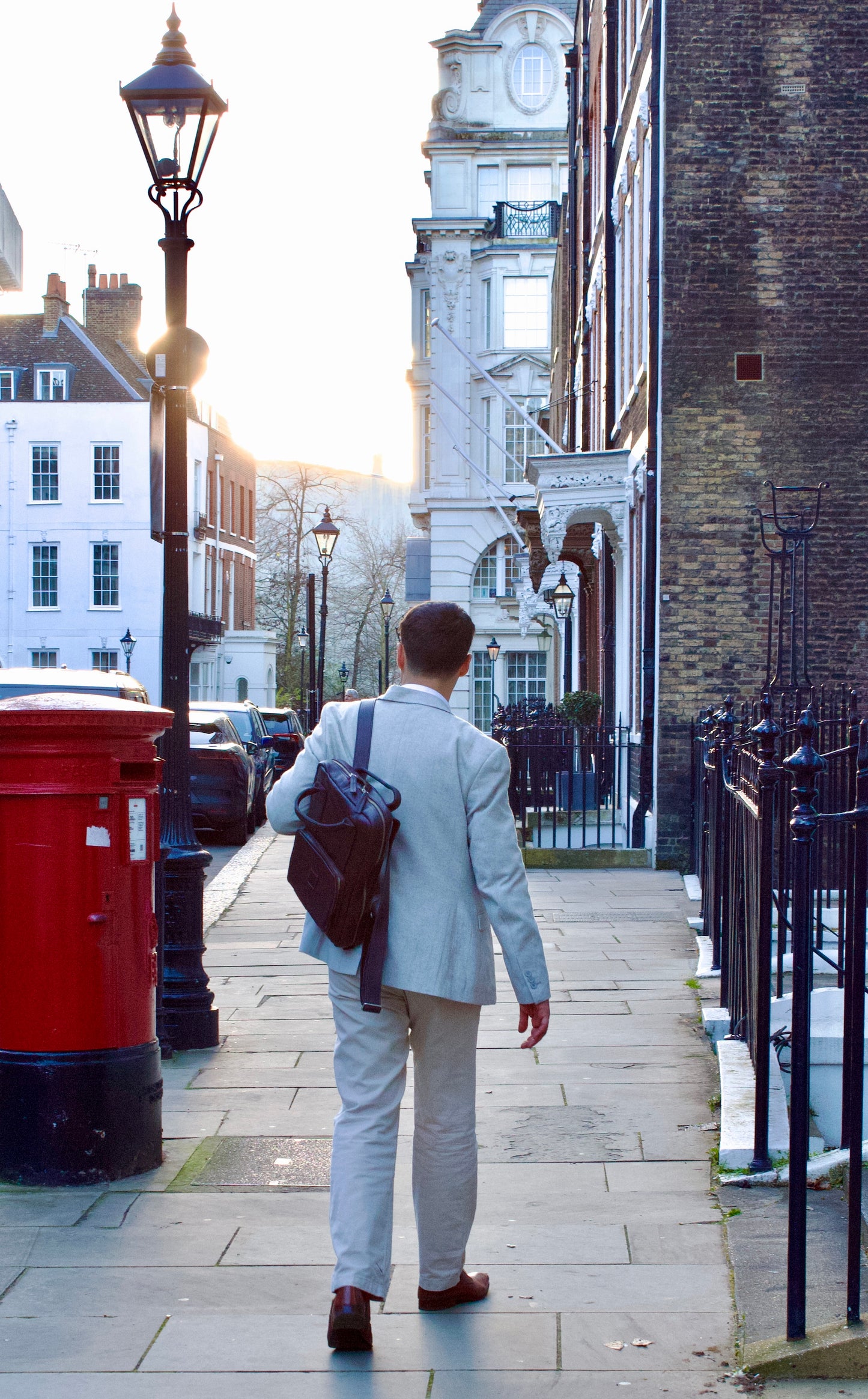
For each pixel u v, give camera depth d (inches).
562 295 1401.3
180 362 288.8
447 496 1863.9
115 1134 196.7
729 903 273.1
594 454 701.9
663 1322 148.9
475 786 146.9
